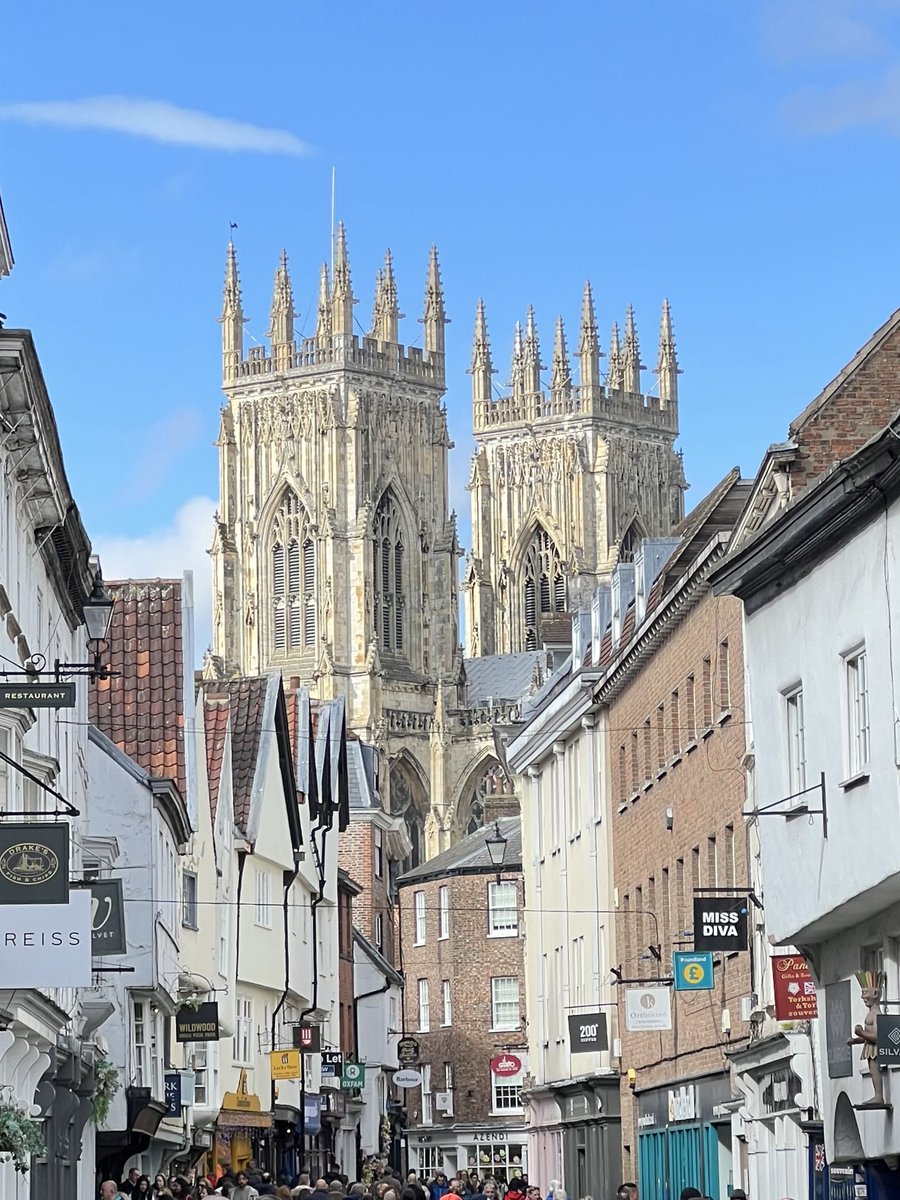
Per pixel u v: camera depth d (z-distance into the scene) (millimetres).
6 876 29609
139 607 64438
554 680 86938
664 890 60219
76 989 46062
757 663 37375
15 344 32531
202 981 64312
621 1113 66375
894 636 30766
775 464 43281
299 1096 82562
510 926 117125
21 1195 37719
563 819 75750
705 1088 54531
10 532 36625
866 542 31875
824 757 33906
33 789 38781
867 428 43062
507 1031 116562
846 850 32875
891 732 30875
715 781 52594
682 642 56844
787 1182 45875
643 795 62750
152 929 55062
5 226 32188
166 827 58969
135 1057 57000
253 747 78812
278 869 81188
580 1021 65312
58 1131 43125
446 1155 118750
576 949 73688
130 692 62781
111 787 55938
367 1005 106125
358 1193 52031
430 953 121000
